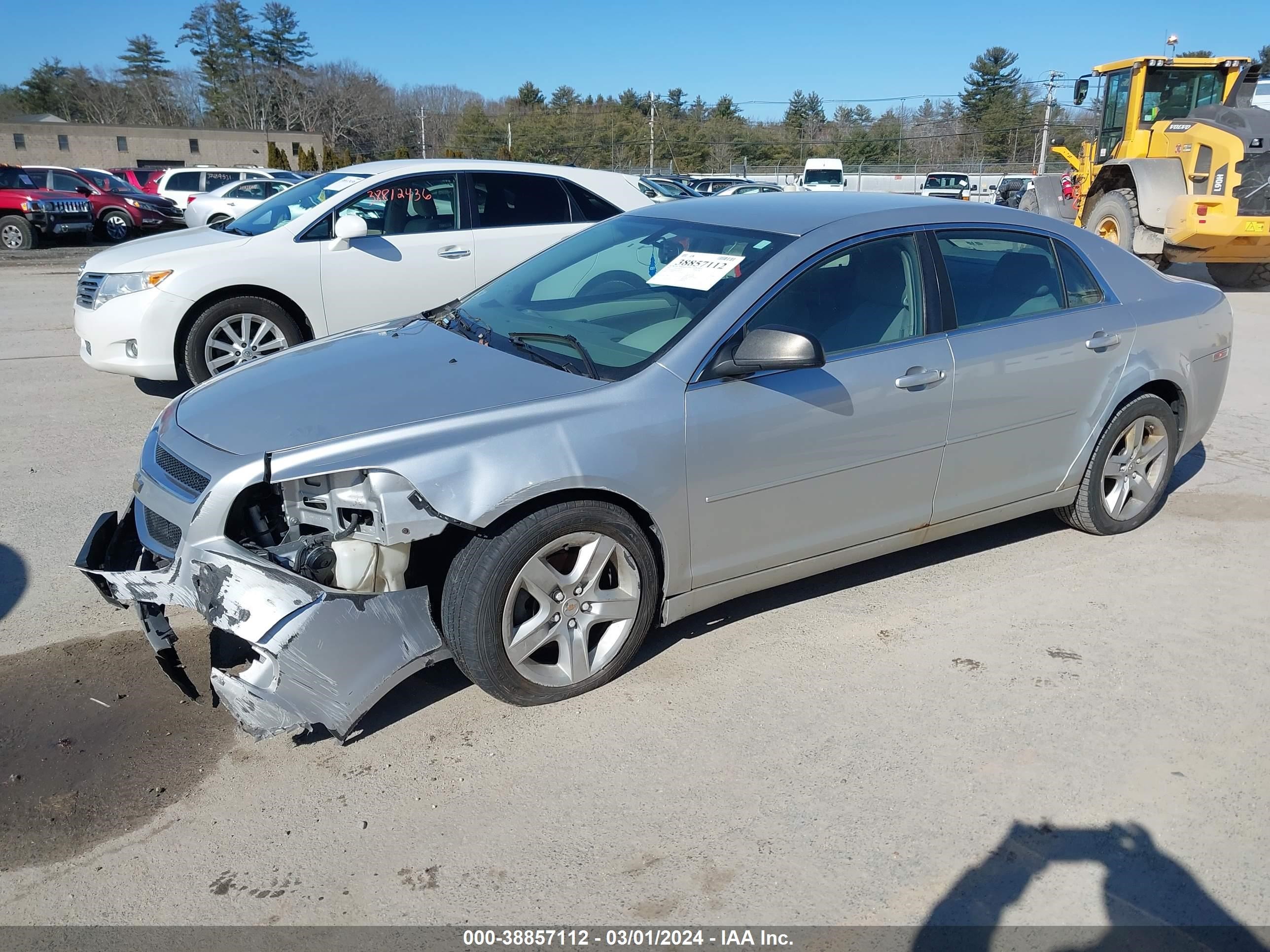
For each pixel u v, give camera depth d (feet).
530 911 8.13
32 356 28.76
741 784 9.71
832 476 12.07
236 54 282.56
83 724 10.62
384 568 9.80
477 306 13.67
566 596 10.66
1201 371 15.65
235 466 9.68
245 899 8.26
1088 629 12.86
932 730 10.61
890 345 12.39
